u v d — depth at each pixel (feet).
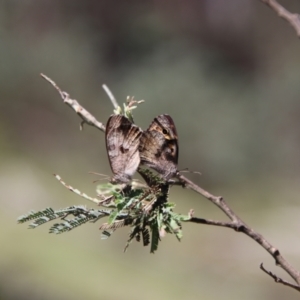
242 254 41.63
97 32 65.98
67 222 8.57
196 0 75.10
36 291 31.53
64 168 53.26
